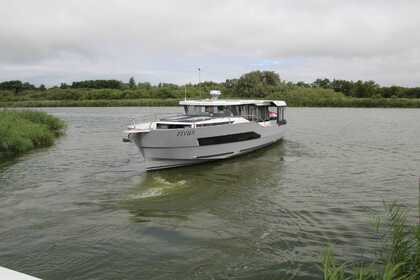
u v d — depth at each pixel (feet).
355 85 359.46
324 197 42.91
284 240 30.42
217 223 34.60
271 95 270.05
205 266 26.11
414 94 340.59
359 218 35.58
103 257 27.58
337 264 25.95
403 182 49.80
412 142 90.99
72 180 51.42
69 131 119.44
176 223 34.65
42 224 34.32
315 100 263.49
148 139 54.39
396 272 18.79
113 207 39.45
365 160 66.64
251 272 25.17
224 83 267.18
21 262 26.78
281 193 44.75
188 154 58.44
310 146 84.38
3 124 78.23
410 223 33.88
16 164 62.49
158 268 25.89
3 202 41.09
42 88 428.15
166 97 322.75
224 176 53.88
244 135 67.62
